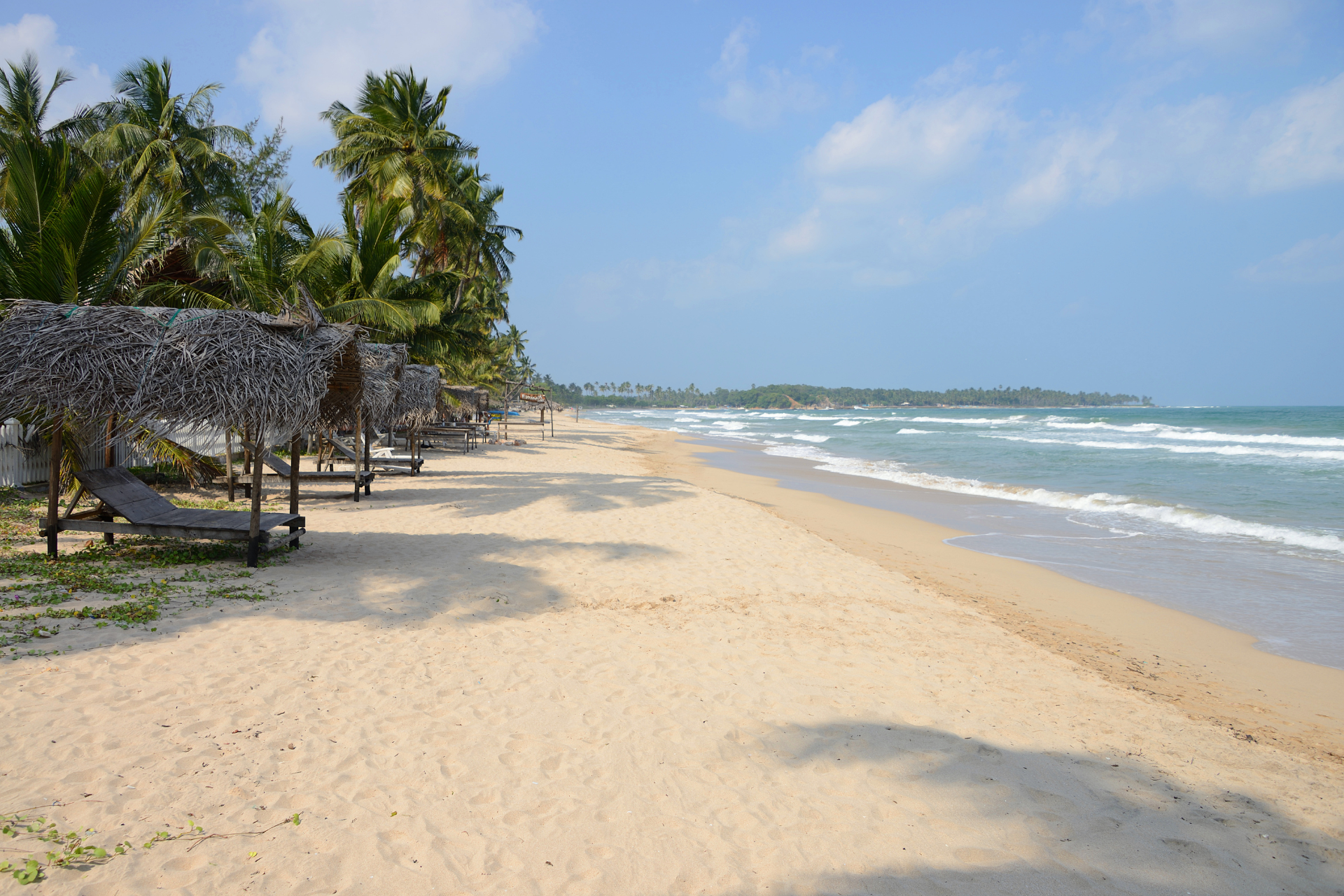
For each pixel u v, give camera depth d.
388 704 4.48
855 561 9.91
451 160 27.28
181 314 7.09
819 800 3.71
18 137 10.95
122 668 4.66
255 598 6.42
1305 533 12.94
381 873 2.90
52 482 7.44
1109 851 3.38
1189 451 32.03
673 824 3.41
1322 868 3.34
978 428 60.00
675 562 9.09
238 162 22.42
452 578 7.72
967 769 4.11
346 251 18.14
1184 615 8.17
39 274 10.12
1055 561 10.91
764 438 48.16
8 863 2.72
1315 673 6.42
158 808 3.20
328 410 9.46
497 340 63.34
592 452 29.98
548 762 3.92
